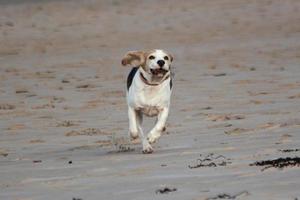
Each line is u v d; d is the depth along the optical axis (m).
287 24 35.09
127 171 10.09
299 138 12.02
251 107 16.66
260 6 41.62
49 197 8.73
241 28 34.81
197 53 27.91
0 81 23.14
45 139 14.11
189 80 21.41
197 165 10.04
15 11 46.00
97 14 42.78
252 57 25.86
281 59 24.94
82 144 13.32
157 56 11.74
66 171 10.45
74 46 31.98
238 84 20.33
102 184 9.26
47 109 17.98
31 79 23.34
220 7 42.19
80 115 16.92
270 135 12.59
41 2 50.31
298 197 7.75
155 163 10.59
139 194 8.49
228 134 13.20
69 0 50.28
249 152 10.95
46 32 36.91
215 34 33.44
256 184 8.53
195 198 8.08
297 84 19.88
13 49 31.78
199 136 13.27
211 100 17.98
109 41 33.09
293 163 9.45
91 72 24.36
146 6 44.84
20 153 12.59
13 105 18.73
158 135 11.84
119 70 24.58
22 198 8.79
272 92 18.75
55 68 25.69
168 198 8.17
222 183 8.76
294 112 15.52
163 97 11.91
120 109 17.47
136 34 34.94
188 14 40.53
